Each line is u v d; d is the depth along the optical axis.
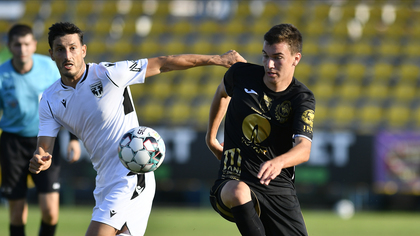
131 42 63.69
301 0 65.62
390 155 43.47
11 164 21.64
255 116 14.52
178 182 45.34
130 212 14.91
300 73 58.34
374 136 43.62
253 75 14.87
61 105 15.08
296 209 14.92
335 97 56.22
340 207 44.19
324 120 54.44
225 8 65.75
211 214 41.78
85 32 64.75
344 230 31.83
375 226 34.41
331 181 43.81
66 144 45.25
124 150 14.60
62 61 14.34
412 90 56.38
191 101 57.25
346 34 61.81
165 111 56.47
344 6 64.56
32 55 22.16
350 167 43.75
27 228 31.02
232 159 14.77
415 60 59.09
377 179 43.41
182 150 45.44
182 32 64.25
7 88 21.69
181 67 15.66
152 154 14.63
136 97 57.97
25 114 21.84
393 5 64.50
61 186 47.56
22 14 65.88
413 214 44.66
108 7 67.00
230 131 14.94
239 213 13.69
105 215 14.70
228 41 62.44
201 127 54.62
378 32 61.81
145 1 67.50
